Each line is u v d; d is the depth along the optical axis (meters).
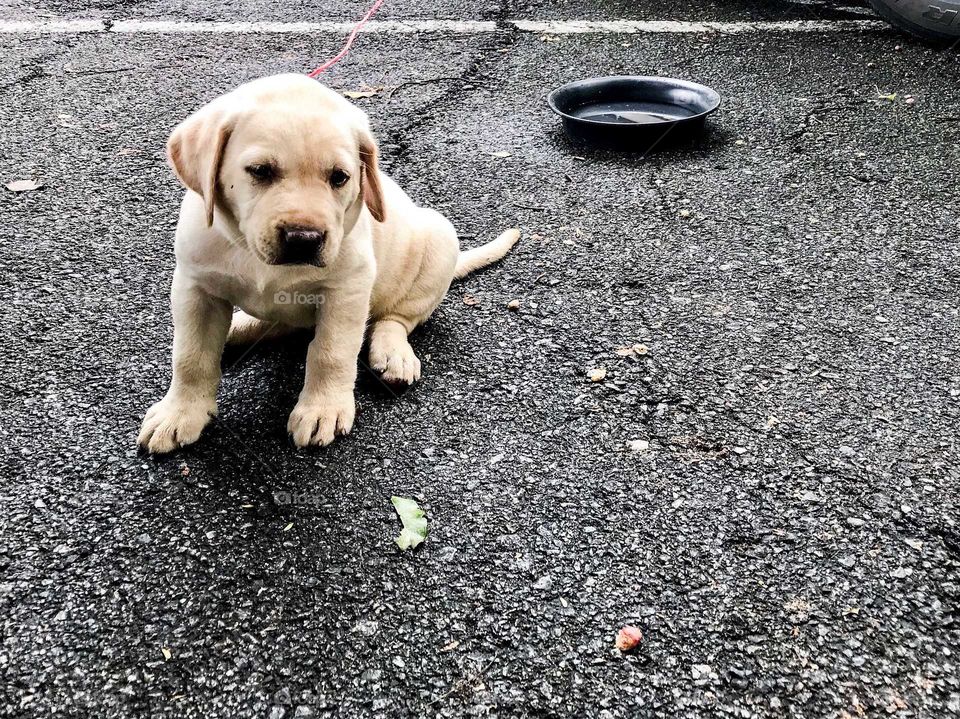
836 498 0.73
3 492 0.72
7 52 1.54
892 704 0.60
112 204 1.10
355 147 0.70
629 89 1.34
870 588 0.66
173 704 0.59
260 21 1.71
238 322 0.86
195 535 0.69
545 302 0.95
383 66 1.51
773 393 0.83
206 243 0.71
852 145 1.25
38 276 0.97
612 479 0.75
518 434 0.79
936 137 1.26
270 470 0.75
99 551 0.68
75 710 0.59
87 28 1.66
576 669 0.62
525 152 1.24
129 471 0.74
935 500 0.73
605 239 1.06
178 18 1.72
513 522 0.71
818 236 1.06
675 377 0.85
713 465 0.76
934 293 0.96
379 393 0.83
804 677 0.61
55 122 1.29
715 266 1.01
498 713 0.59
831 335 0.90
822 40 1.62
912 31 1.59
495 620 0.64
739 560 0.68
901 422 0.80
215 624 0.64
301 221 0.66
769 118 1.33
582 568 0.68
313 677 0.61
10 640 0.62
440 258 0.88
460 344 0.89
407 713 0.59
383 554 0.68
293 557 0.68
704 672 0.62
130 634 0.63
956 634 0.64
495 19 1.73
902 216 1.10
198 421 0.76
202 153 0.68
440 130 1.29
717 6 1.80
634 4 1.81
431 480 0.74
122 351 0.86
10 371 0.84
